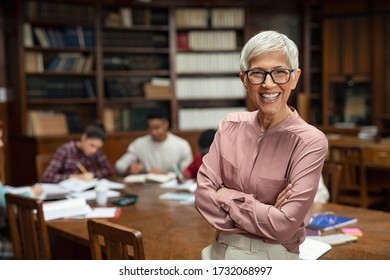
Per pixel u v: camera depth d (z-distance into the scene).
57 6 5.57
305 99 6.47
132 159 4.14
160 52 6.11
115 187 3.32
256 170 1.40
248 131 1.45
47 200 2.90
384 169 4.45
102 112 5.86
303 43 6.57
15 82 5.52
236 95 6.39
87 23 5.73
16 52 5.41
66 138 5.44
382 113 6.42
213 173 1.49
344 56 6.52
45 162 3.93
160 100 6.25
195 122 6.29
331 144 4.48
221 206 1.41
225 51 6.29
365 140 4.93
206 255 1.51
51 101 5.63
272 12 6.62
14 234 2.49
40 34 5.53
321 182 2.79
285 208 1.32
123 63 5.99
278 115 1.38
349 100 6.59
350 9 6.46
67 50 5.65
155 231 2.24
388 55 6.32
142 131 5.95
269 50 1.30
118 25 5.94
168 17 6.09
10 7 5.46
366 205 4.13
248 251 1.38
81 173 3.82
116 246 1.64
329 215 2.38
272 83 1.31
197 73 6.26
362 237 2.07
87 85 5.82
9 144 5.67
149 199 2.95
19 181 5.59
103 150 5.69
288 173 1.37
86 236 2.19
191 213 2.58
